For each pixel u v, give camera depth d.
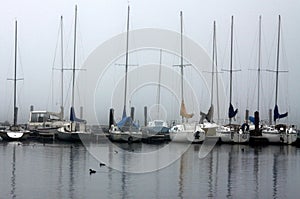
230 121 65.56
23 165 36.78
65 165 37.09
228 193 25.62
